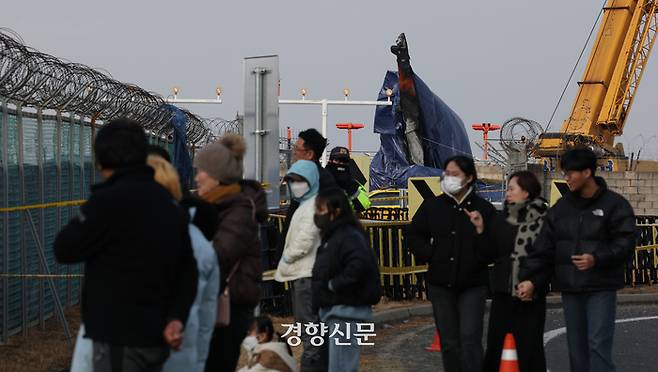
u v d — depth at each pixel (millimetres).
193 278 9156
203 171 12086
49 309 24672
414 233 15992
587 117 98688
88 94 24297
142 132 9133
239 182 13141
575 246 15133
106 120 28672
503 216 15531
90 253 8719
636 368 20094
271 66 21031
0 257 20750
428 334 24625
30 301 22953
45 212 24312
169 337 8891
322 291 14719
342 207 14641
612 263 15031
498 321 15500
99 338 8664
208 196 12039
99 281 8719
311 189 16922
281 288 25469
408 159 62531
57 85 22500
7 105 21109
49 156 24641
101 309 8680
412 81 60000
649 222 37312
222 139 13398
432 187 31672
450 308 15750
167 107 32750
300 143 18000
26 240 22547
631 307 31875
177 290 9062
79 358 8984
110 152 8930
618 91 100250
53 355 19422
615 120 99500
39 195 23672
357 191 22094
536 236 15336
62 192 25953
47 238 24469
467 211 15633
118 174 8930
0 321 20734
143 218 8734
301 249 16578
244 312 12617
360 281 14484
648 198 73000
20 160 22188
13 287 21625
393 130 62688
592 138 89688
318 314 15133
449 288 15688
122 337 8625
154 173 9234
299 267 16703
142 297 8695
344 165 21781
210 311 10289
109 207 8680
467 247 15586
